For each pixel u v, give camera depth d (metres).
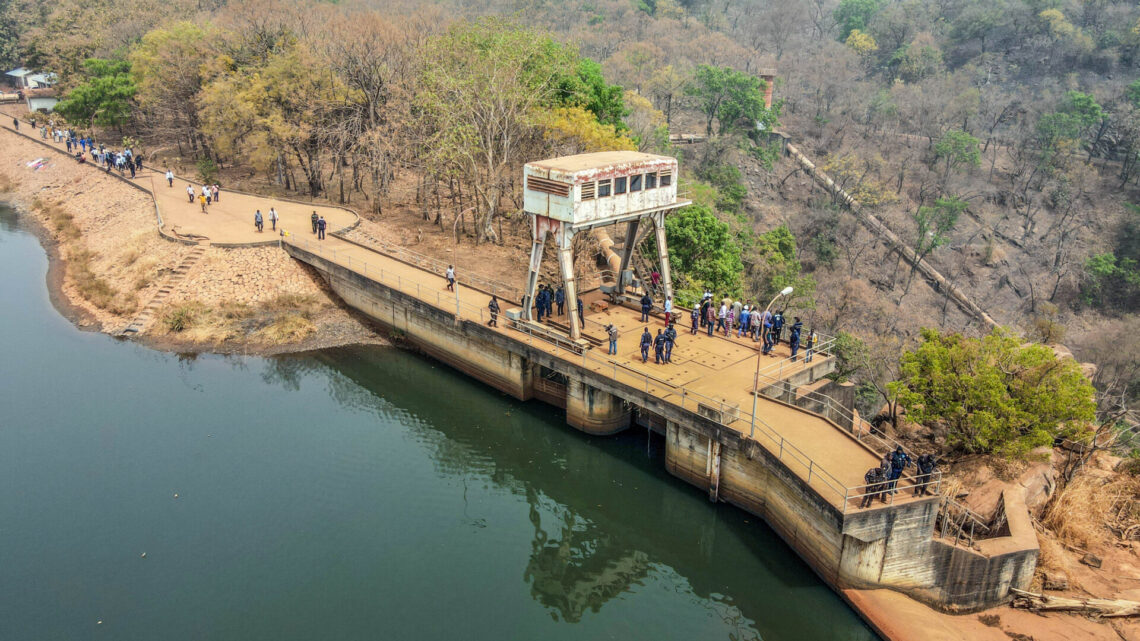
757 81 118.12
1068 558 29.69
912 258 100.44
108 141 96.56
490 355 44.53
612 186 39.38
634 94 94.62
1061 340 76.69
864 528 26.81
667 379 36.69
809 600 28.98
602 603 30.14
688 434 34.78
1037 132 120.38
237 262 55.34
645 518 34.97
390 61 69.38
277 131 67.50
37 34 129.12
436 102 59.62
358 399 44.25
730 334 42.16
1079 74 142.12
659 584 31.39
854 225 101.75
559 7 176.75
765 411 33.91
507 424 42.00
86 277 58.94
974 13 157.12
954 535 28.78
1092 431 33.69
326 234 60.19
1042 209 111.25
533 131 63.06
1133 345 71.31
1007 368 34.00
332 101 69.44
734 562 31.75
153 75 83.81
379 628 27.88
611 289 46.84
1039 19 151.62
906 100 132.62
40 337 50.41
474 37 65.06
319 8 102.56
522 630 28.28
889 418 40.22
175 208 65.62
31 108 118.88
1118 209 108.06
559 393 42.66
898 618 27.06
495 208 69.38
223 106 72.12
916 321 86.44
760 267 70.94
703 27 174.50
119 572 29.97
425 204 68.31
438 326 47.44
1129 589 28.16
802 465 29.81
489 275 56.62
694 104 126.38
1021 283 99.62
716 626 28.97
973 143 115.94
